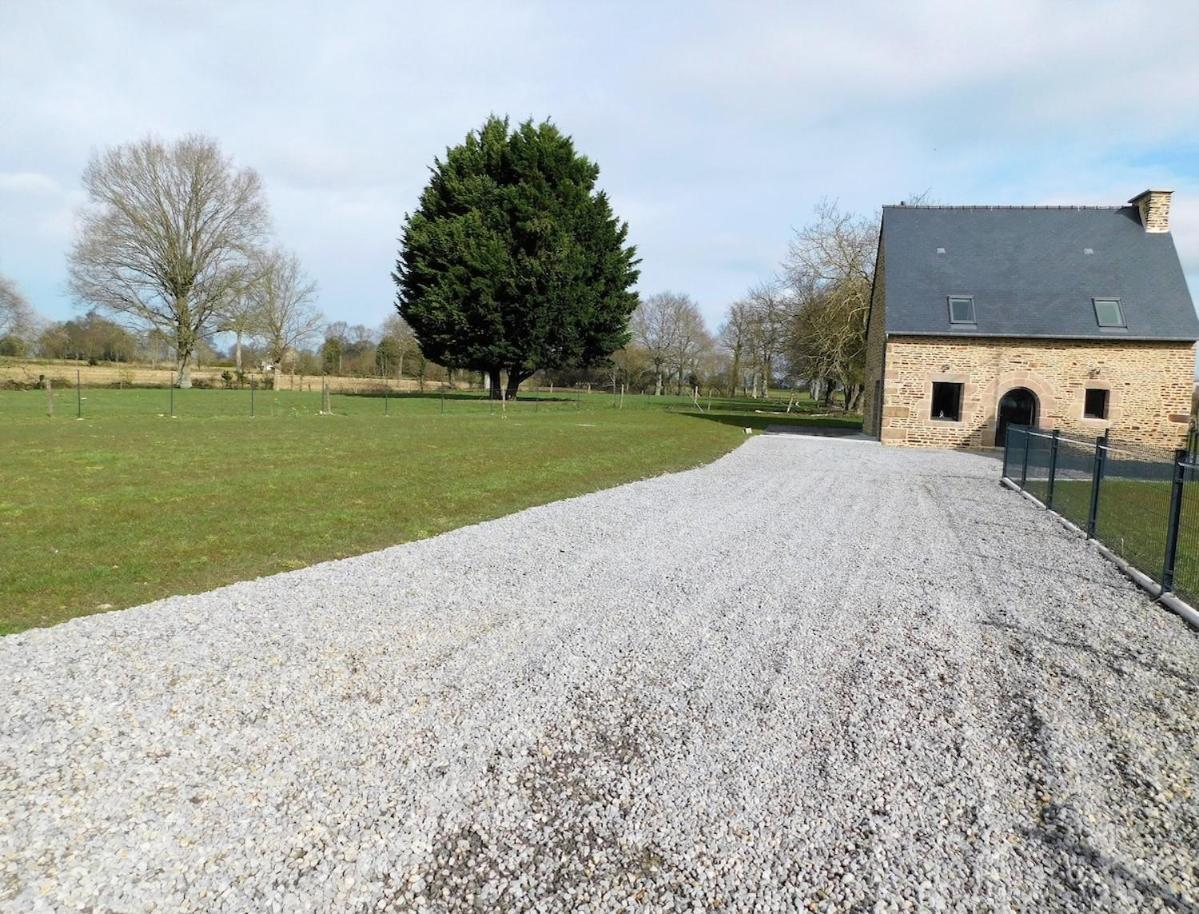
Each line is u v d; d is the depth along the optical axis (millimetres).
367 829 2822
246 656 4367
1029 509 10883
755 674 4398
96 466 11680
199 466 11992
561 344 37312
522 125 36625
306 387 48062
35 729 3422
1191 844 2891
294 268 49000
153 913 2361
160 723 3525
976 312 22484
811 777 3303
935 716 3928
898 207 25844
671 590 6020
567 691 4074
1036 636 5223
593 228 36750
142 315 39344
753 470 14586
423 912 2438
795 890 2592
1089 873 2715
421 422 23656
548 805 3033
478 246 34531
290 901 2447
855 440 24188
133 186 38188
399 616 5160
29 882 2447
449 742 3479
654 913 2471
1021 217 24953
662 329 65438
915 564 7195
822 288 38625
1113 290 22406
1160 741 3709
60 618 4957
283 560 6617
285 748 3359
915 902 2553
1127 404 21547
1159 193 23531
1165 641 5180
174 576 6000
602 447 17484
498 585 5996
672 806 3057
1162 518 9555
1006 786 3273
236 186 40094
